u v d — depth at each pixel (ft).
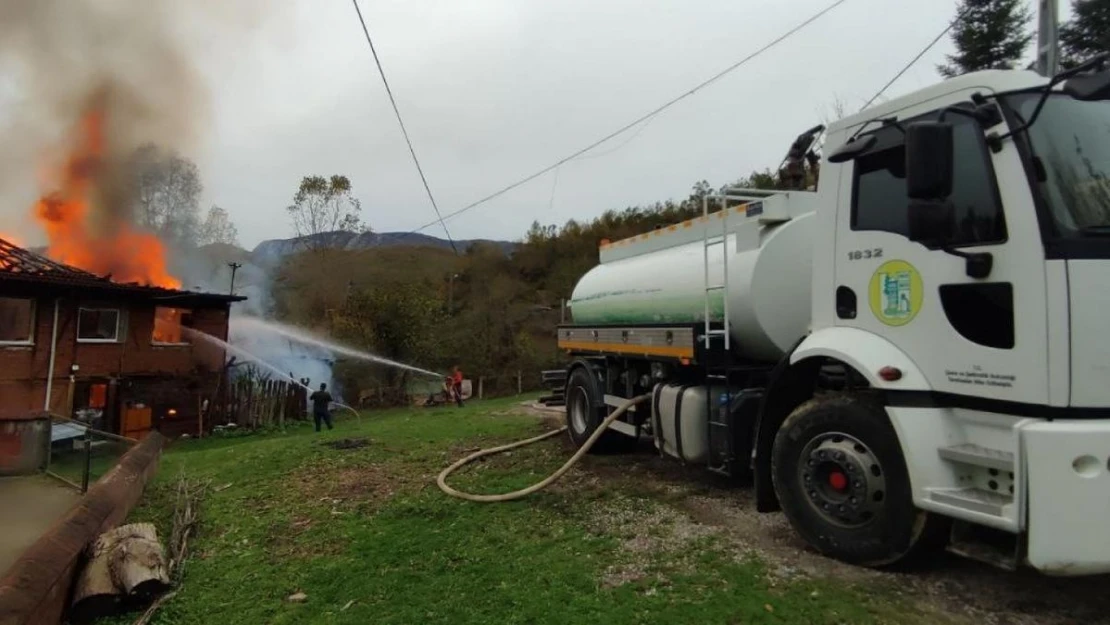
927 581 14.07
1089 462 10.98
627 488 23.00
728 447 20.02
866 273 15.06
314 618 13.97
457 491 23.29
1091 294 11.44
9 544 18.78
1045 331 11.59
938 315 13.41
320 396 63.52
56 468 28.50
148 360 72.23
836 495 15.23
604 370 29.89
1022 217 12.01
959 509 12.48
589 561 16.12
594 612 13.23
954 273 13.12
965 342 12.87
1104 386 11.32
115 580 14.92
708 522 18.72
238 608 14.75
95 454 27.66
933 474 13.20
